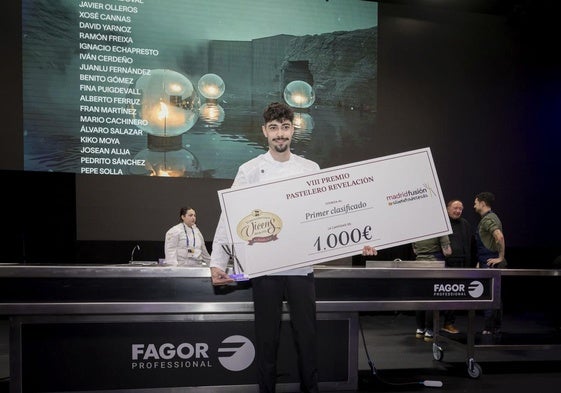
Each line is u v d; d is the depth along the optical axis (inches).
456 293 86.7
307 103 181.0
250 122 176.4
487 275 87.2
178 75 169.9
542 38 207.6
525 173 205.9
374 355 125.4
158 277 76.6
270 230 66.6
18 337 77.1
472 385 96.4
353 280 82.5
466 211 200.1
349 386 88.1
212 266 69.7
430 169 70.7
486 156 202.8
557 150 207.8
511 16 200.2
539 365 115.0
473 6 198.4
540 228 206.4
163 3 168.7
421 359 120.9
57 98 160.7
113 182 167.0
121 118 165.5
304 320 67.8
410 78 196.1
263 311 67.2
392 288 84.0
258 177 69.9
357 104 186.5
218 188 175.3
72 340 79.2
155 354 81.5
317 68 182.5
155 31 168.1
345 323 88.5
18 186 160.9
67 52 161.0
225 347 83.7
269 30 177.9
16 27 158.6
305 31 181.3
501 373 106.7
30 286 73.0
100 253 167.0
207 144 172.9
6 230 160.4
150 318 81.1
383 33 193.2
